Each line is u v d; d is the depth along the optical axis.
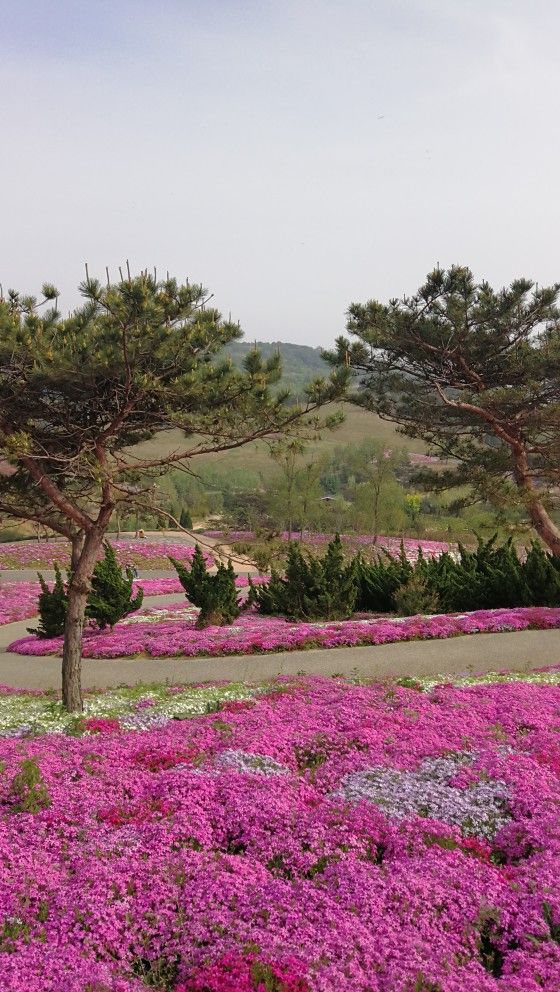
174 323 16.14
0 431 16.44
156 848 8.62
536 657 23.12
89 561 17.31
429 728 13.16
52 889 7.73
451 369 36.12
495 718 14.04
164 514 18.12
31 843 8.72
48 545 68.31
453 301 33.31
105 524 17.61
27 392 16.00
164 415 16.88
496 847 9.03
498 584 32.59
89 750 12.08
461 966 6.61
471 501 38.22
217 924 7.14
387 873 8.12
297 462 73.19
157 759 11.69
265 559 17.73
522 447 35.56
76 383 15.80
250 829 9.18
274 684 18.88
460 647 24.88
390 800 10.05
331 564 33.66
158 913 7.33
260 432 16.95
